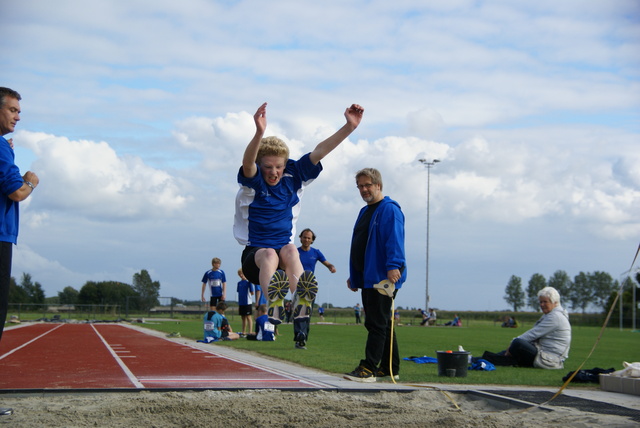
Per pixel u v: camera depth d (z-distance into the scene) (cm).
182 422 380
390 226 632
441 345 1394
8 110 412
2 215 402
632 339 2130
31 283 7850
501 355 839
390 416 408
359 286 672
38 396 486
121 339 1426
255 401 460
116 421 383
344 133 445
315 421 384
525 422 399
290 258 429
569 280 12456
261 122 397
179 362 820
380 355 631
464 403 504
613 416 424
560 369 806
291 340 1386
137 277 7831
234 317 3547
